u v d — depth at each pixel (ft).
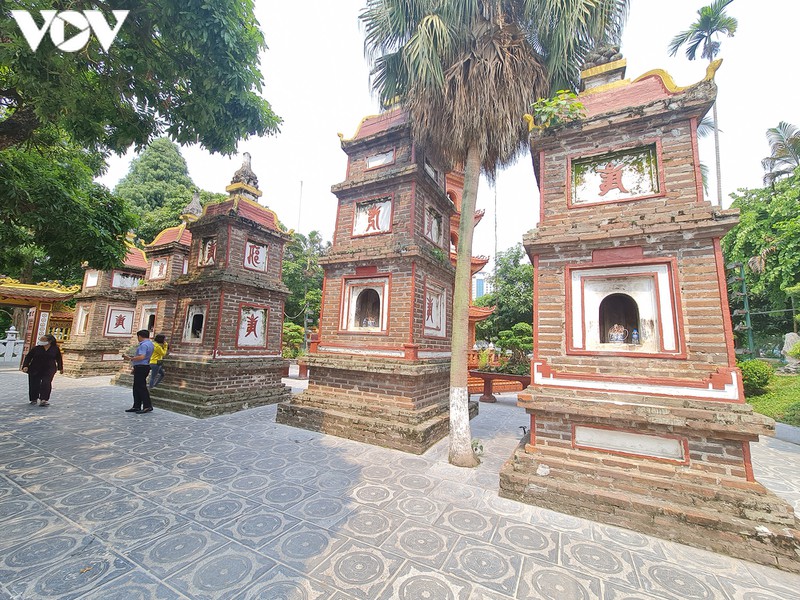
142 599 9.21
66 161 29.76
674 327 15.15
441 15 20.97
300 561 11.03
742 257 60.95
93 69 17.28
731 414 13.34
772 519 12.26
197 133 21.31
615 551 12.23
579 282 17.11
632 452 15.06
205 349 32.68
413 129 24.89
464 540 12.55
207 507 14.17
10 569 10.09
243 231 35.65
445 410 27.12
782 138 64.39
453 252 51.06
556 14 19.97
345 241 29.30
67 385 42.80
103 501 14.33
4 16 13.15
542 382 16.80
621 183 17.48
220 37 17.10
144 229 82.07
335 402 25.84
